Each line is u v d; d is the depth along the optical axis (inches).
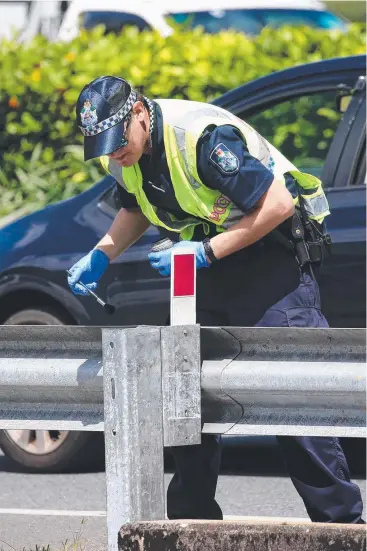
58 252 810.8
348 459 808.3
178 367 454.0
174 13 1813.5
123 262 791.1
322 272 762.8
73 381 463.2
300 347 458.9
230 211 529.3
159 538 444.5
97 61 1327.5
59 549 614.9
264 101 832.3
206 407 469.4
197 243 526.3
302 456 514.0
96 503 729.0
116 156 522.3
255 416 467.5
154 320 787.4
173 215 544.4
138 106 519.5
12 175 1362.0
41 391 472.1
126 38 1370.6
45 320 818.2
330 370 452.1
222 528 446.0
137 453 443.5
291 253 537.0
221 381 461.1
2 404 479.8
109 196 817.5
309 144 881.5
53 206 838.5
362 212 765.9
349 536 440.1
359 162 785.6
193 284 457.1
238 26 1827.0
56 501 734.5
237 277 539.2
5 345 474.0
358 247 759.1
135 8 1808.6
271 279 536.1
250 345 463.5
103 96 512.1
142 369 444.1
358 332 450.0
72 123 1336.1
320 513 517.3
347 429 457.1
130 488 443.5
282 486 762.8
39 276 810.8
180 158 522.0
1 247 826.8
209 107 531.8
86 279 592.4
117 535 447.8
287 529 445.1
